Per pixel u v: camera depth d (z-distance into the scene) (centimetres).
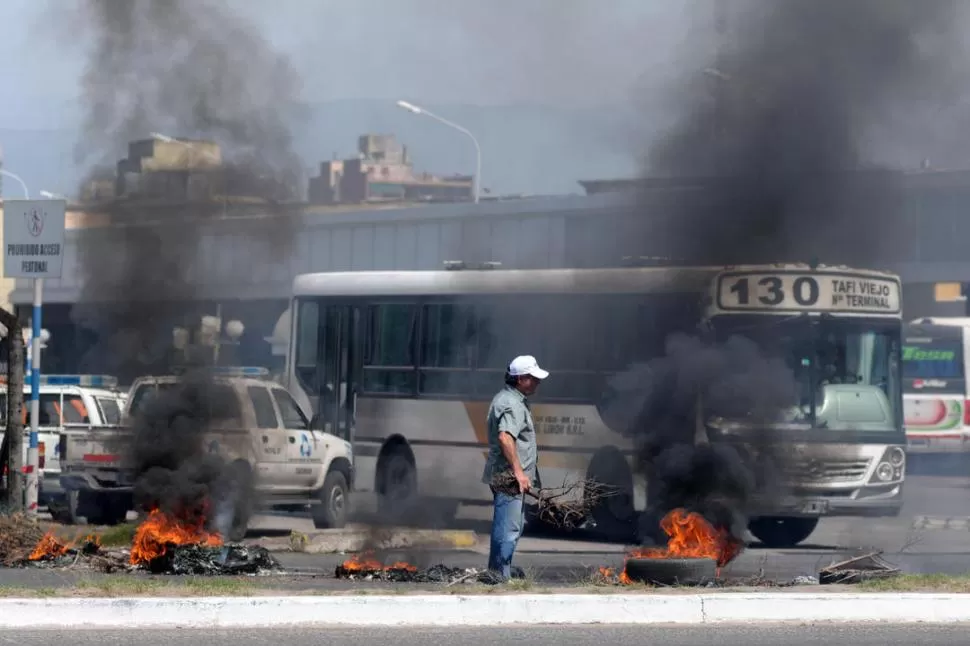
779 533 4703
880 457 4497
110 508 4797
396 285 5519
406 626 2520
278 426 4612
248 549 3212
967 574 3009
